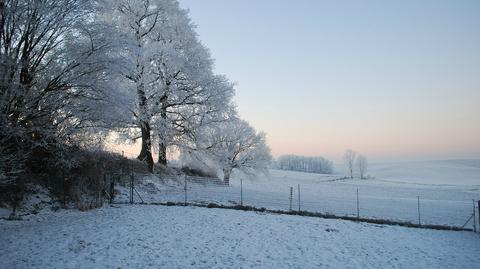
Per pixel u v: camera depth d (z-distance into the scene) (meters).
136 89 25.56
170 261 10.62
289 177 88.88
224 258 11.31
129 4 28.36
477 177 111.75
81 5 16.30
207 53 31.31
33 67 15.80
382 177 116.19
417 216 24.52
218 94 30.12
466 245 15.84
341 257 12.44
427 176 116.75
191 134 30.67
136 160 28.02
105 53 17.20
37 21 15.38
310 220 18.64
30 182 17.33
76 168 20.00
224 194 28.02
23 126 15.39
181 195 24.97
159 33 29.45
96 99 17.14
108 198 20.66
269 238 14.23
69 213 16.78
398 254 13.44
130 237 12.90
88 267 9.66
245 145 45.16
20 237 12.24
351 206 27.98
